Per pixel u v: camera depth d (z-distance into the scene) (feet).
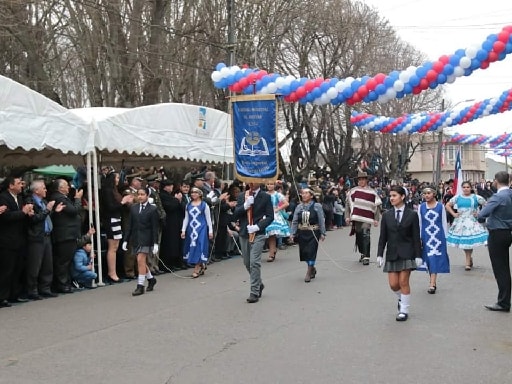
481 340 22.13
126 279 37.55
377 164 153.69
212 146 47.65
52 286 33.12
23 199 31.19
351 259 46.98
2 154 41.11
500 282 27.30
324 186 80.28
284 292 32.42
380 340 22.09
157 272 40.19
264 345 21.47
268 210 30.17
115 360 19.79
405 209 25.84
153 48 68.64
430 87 33.96
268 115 33.37
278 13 86.94
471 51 32.01
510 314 26.68
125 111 37.83
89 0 63.57
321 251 52.47
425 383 17.22
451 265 43.45
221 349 20.99
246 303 29.37
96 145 35.01
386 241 26.18
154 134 40.47
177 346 21.45
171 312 27.35
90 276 34.19
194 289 33.76
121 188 38.14
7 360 19.89
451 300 30.04
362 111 114.83
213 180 47.73
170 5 72.43
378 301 29.66
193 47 76.89
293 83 35.68
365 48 104.17
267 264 44.78
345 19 101.71
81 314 27.02
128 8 68.74
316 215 36.55
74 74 89.61
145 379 17.81
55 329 24.16
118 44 66.80
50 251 31.65
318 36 99.35
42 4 65.57
